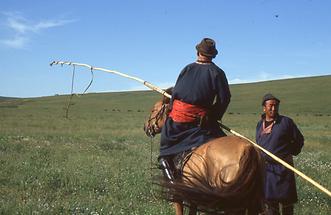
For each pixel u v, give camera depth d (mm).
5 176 13016
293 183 8664
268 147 8570
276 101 8672
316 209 10633
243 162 5879
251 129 41656
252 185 5883
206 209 6203
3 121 45188
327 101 91438
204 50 6820
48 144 23031
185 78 6777
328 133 38469
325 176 14867
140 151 21484
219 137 6617
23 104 97125
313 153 22703
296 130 8641
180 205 6613
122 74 7773
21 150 19859
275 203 8555
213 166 6078
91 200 10594
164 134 6797
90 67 7957
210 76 6695
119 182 12789
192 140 6625
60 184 12375
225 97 6707
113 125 42906
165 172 6633
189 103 6711
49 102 104312
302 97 98500
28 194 11070
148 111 81000
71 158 17516
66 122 46094
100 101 108625
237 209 5973
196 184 6078
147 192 11469
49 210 9602
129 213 9688
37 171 13750
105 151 21047
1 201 10203
